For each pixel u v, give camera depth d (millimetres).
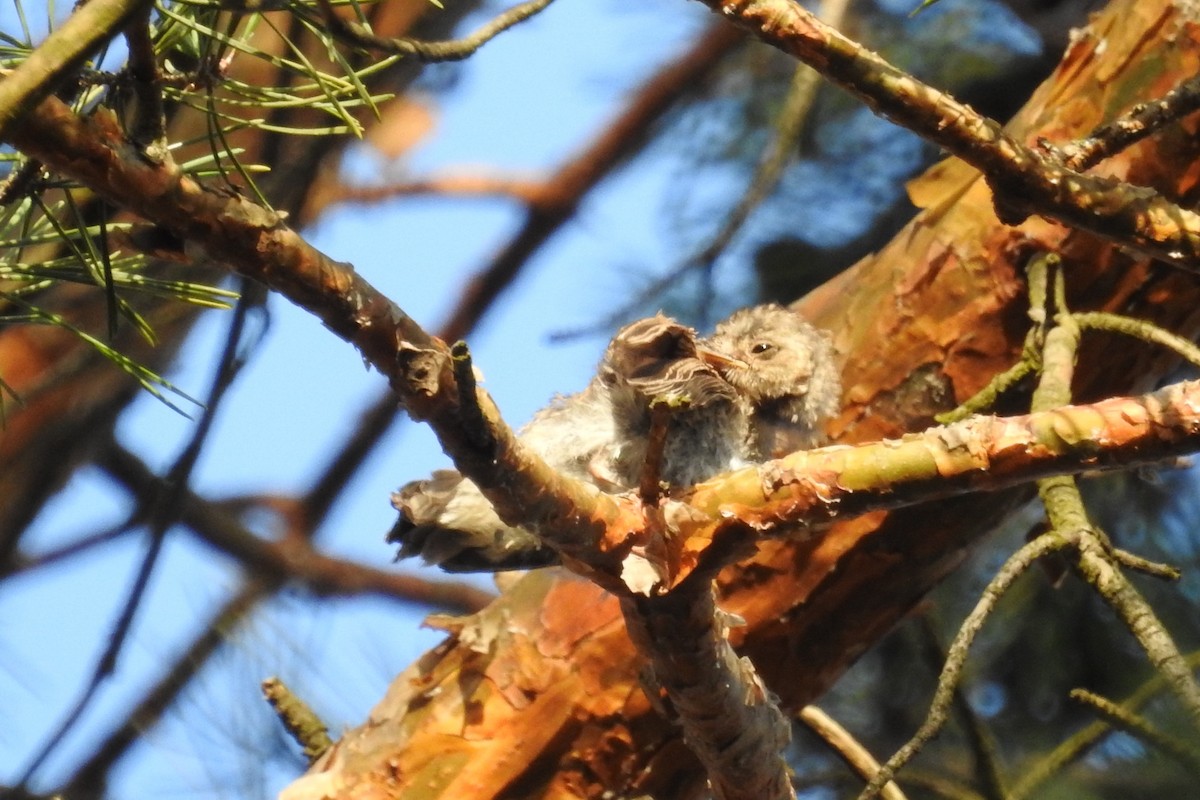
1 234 4555
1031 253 4738
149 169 4438
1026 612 5066
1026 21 5203
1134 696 4660
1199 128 4723
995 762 4723
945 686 4566
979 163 4531
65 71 4406
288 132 4488
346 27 4438
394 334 4461
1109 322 4699
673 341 4730
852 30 5566
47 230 4570
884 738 5152
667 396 4492
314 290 4453
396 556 4719
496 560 4719
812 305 4844
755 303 5637
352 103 4516
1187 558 5062
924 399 4762
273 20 4848
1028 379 4707
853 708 5234
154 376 4535
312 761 4770
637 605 4535
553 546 4516
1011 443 4504
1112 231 4543
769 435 4816
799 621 4754
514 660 4750
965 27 5543
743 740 4574
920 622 4805
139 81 4434
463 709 4750
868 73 4516
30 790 4719
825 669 4770
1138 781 4859
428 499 4703
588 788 4746
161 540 4719
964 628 4574
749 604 4750
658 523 4516
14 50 4508
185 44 4504
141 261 4574
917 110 4523
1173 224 4539
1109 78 4742
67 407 5121
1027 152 4531
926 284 4762
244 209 4449
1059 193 4535
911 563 4750
